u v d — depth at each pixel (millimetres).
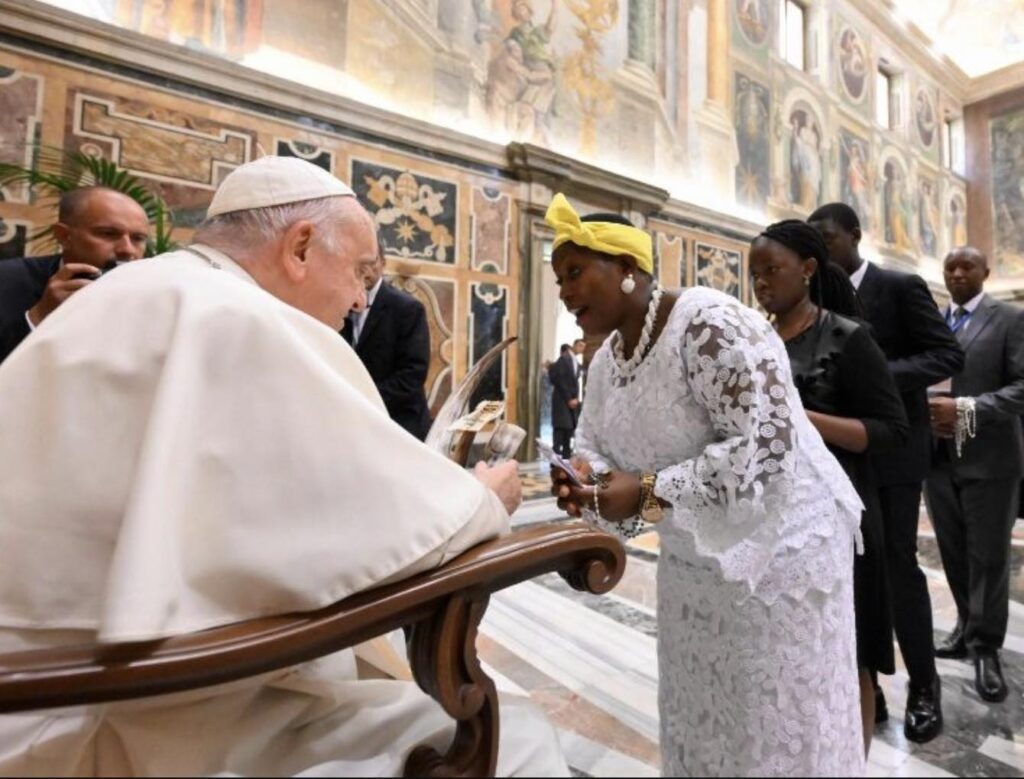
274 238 1143
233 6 5434
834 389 1460
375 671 1121
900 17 9992
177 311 854
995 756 1451
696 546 1040
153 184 4934
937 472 2213
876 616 1416
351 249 1200
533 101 7484
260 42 5590
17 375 866
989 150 10062
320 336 942
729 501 1009
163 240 3012
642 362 1134
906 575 1689
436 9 6734
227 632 678
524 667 1516
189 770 766
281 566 740
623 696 1253
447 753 781
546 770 810
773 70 9773
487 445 1246
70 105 4590
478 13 7055
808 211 10320
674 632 1173
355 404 828
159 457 729
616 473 1109
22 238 4367
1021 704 1759
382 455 815
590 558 908
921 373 1742
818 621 1054
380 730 850
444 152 6633
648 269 1125
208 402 793
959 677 1974
